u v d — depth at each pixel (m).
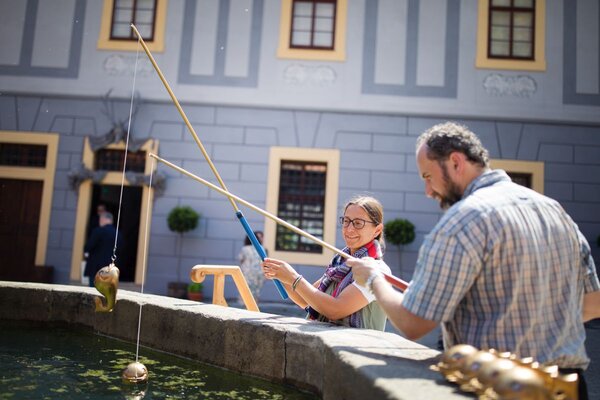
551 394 1.04
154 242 9.52
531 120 9.62
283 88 9.76
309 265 9.43
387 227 9.26
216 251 9.49
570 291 1.40
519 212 1.35
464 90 9.70
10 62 9.90
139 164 9.83
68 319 2.94
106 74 9.84
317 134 9.71
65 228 9.57
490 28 9.85
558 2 9.76
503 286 1.32
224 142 9.72
